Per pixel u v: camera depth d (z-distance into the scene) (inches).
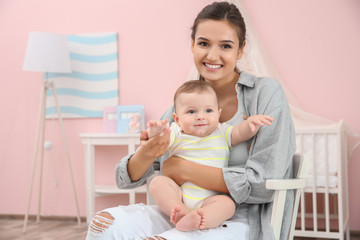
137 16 153.3
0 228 143.9
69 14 158.2
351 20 135.8
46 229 141.0
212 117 57.1
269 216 54.8
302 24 139.3
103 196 154.5
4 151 163.0
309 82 138.7
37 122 158.9
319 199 135.8
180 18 149.6
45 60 141.7
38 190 157.0
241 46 62.3
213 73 59.9
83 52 156.4
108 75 154.6
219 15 58.7
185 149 58.1
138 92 153.1
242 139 57.2
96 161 155.8
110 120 151.1
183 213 51.0
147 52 152.5
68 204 157.8
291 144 57.2
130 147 138.6
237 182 54.1
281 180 52.2
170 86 150.5
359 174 133.7
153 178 58.9
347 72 136.1
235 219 56.2
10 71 162.2
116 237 53.4
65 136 158.1
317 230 132.6
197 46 60.4
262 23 142.0
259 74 126.0
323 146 121.6
